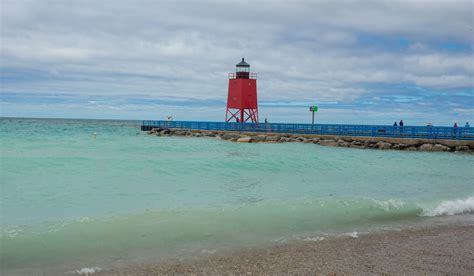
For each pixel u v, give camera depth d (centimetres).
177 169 1848
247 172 1870
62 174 1619
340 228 981
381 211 1150
